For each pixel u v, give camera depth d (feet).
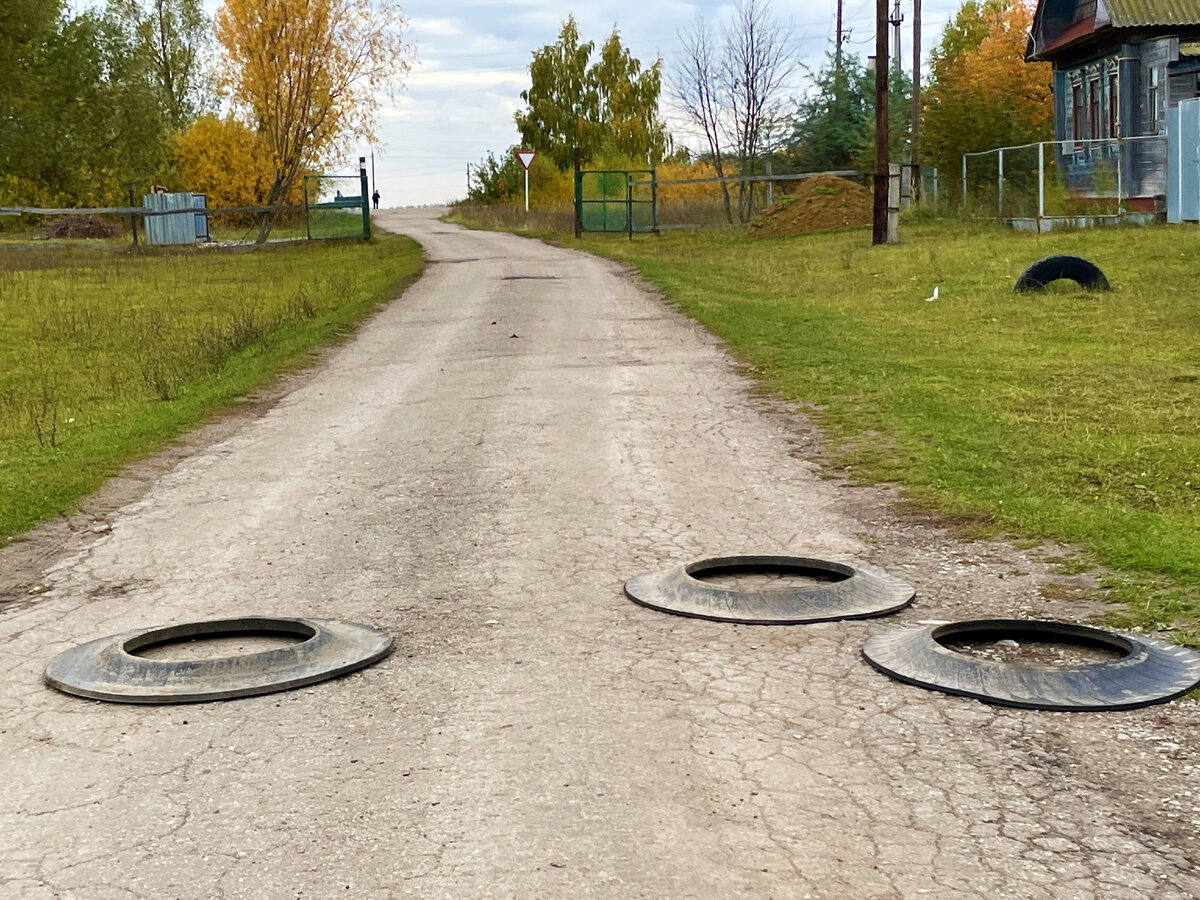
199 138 190.19
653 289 74.28
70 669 16.75
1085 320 50.47
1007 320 52.01
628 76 243.19
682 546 22.39
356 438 33.63
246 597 20.29
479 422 34.96
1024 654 16.28
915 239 96.43
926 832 11.60
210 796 12.84
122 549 23.58
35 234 156.46
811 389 37.52
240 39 139.64
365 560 22.13
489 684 15.88
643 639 17.51
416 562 21.89
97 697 15.83
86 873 11.32
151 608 19.94
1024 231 92.84
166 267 106.32
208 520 25.50
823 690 15.34
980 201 108.27
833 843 11.43
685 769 13.11
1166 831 11.55
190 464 31.24
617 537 23.08
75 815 12.52
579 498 26.09
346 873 11.12
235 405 40.14
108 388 47.34
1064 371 38.86
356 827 12.01
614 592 19.83
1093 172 95.45
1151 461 26.37
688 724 14.35
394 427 34.94
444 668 16.56
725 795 12.47
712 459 29.37
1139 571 19.34
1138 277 61.72
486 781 12.96
